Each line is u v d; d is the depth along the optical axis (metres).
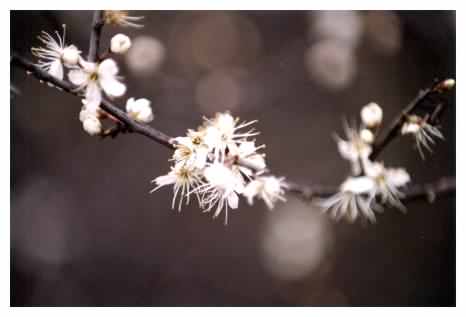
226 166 0.30
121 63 0.49
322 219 0.59
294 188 0.34
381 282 0.57
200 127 0.30
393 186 0.33
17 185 0.56
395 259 0.57
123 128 0.30
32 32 0.42
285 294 0.59
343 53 0.58
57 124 0.58
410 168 0.53
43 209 0.58
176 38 0.59
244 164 0.30
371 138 0.33
